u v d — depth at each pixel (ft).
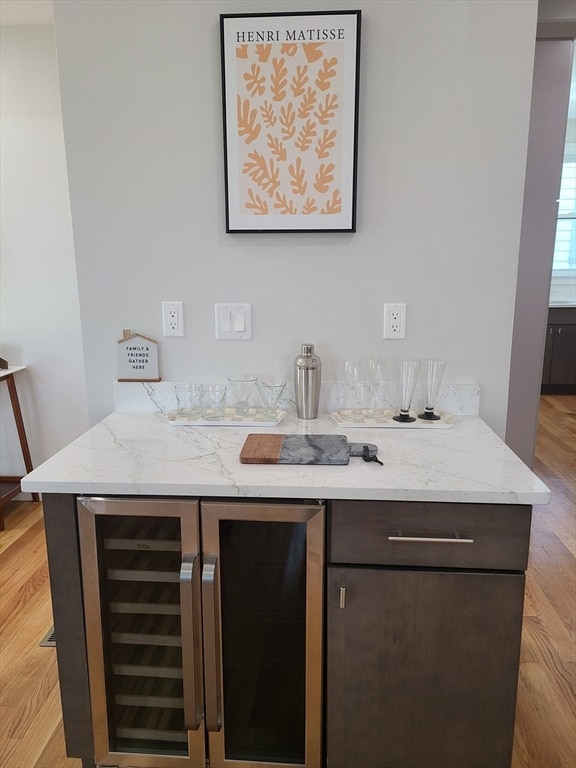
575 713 5.69
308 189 5.66
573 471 12.17
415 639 4.39
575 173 19.75
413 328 5.98
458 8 5.28
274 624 4.52
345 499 4.18
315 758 4.68
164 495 4.29
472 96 5.44
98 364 6.27
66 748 4.93
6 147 9.09
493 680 4.42
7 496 9.48
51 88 8.83
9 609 7.32
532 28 5.28
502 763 4.58
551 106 8.25
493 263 5.78
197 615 4.48
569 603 7.50
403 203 5.70
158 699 4.88
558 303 19.51
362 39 5.37
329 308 5.98
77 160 5.80
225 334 6.09
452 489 4.09
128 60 5.56
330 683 4.51
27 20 8.50
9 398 10.02
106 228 5.93
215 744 4.71
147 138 5.71
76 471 4.47
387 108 5.50
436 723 4.55
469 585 4.25
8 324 9.76
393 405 6.10
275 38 5.35
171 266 5.98
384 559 4.27
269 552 4.37
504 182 5.60
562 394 19.12
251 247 5.89
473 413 6.05
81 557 4.48
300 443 4.98
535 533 9.43
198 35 5.47
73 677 4.75
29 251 9.45
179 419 5.67
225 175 5.67
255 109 5.50
